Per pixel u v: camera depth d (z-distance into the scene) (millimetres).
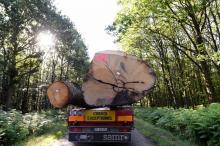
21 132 14648
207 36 29000
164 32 27500
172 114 20062
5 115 15891
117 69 11695
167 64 36594
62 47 52438
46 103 61531
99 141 11820
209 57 20062
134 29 23844
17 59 41562
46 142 13047
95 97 11633
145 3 21156
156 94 59531
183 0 20531
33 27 38312
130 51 33844
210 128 12695
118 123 11922
